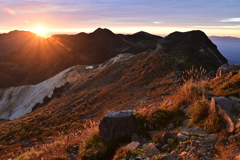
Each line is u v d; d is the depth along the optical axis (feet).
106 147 18.08
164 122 19.20
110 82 149.38
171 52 485.97
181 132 15.84
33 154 24.23
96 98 116.57
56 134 73.10
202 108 17.70
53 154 20.57
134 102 82.64
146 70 128.16
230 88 20.86
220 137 14.02
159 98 68.44
